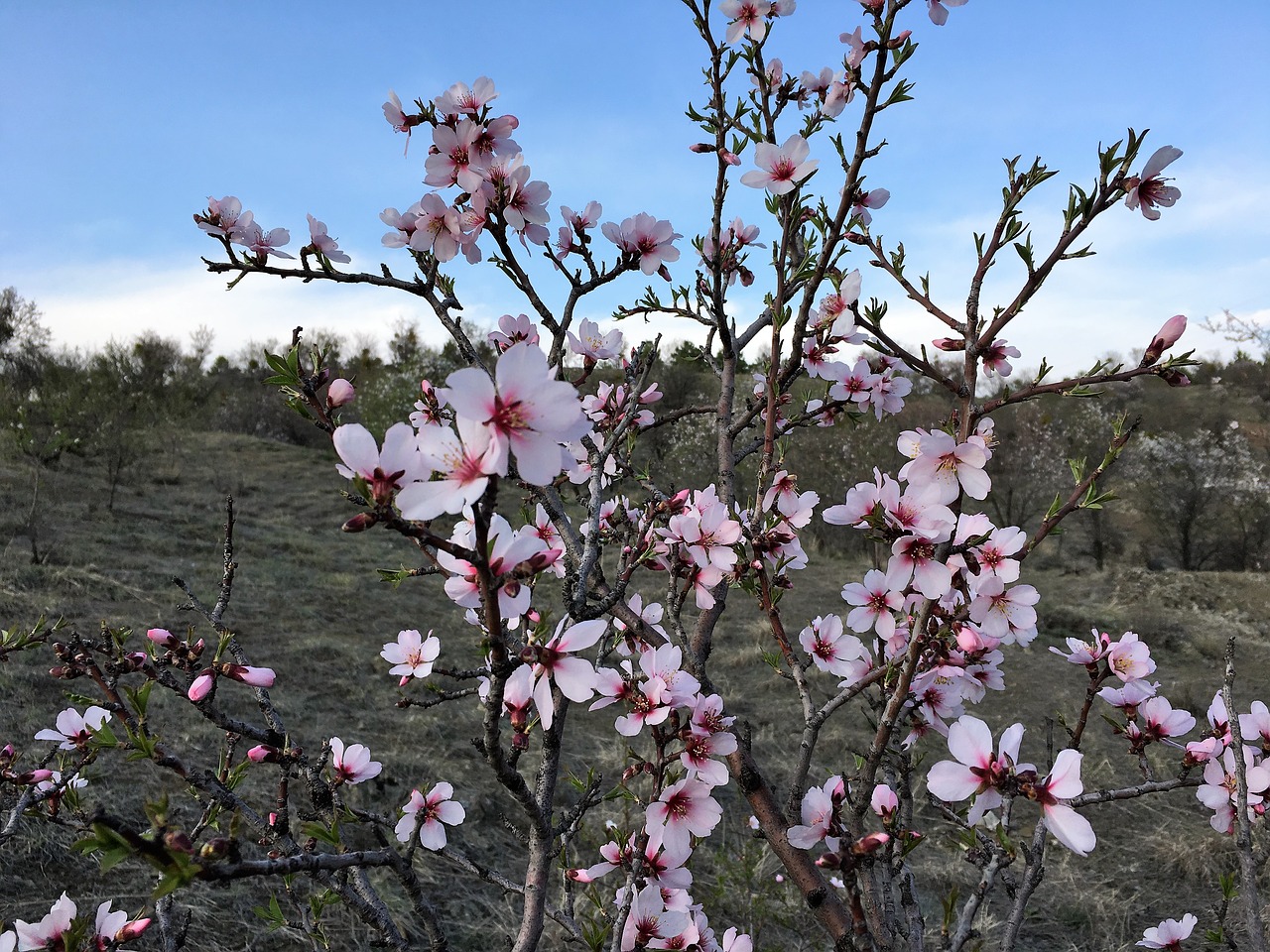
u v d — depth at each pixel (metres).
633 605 2.16
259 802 4.52
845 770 6.20
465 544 1.33
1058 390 1.50
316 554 10.25
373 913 1.39
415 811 1.86
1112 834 5.66
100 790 4.24
